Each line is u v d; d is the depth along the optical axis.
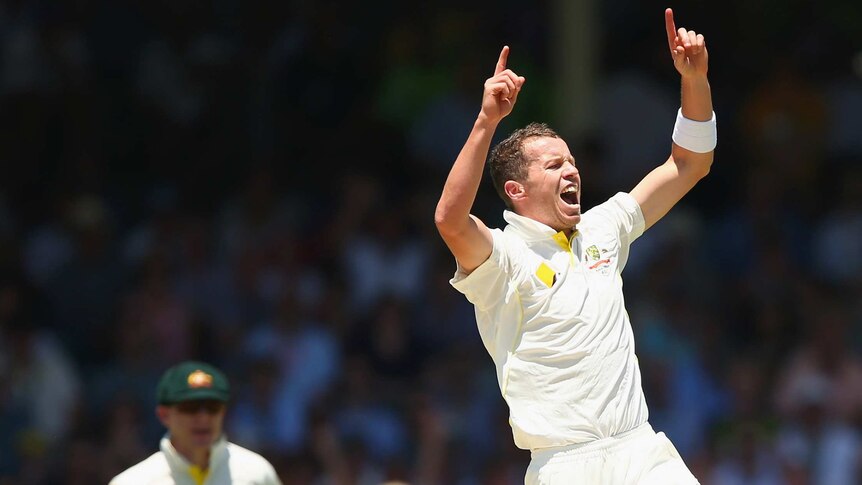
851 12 57.25
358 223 49.75
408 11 55.81
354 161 53.62
